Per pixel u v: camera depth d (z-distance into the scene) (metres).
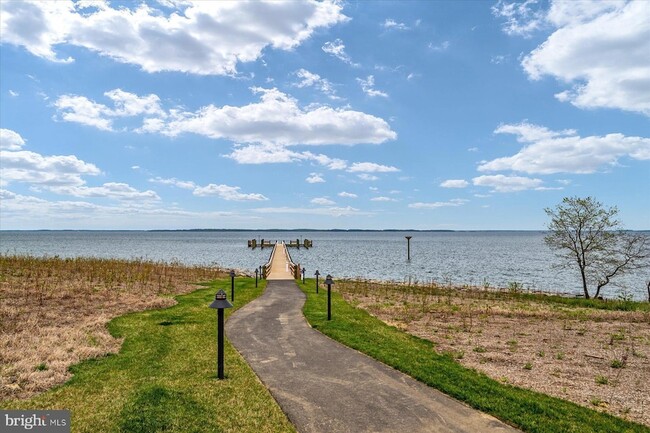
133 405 6.81
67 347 10.20
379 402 7.52
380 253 89.75
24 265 25.05
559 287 38.06
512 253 90.31
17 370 8.54
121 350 10.39
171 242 155.25
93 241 154.88
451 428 6.53
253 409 7.06
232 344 11.43
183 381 8.23
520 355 11.45
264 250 101.25
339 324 13.93
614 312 19.64
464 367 10.00
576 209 27.30
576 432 6.38
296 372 9.14
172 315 14.85
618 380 9.33
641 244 26.78
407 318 17.02
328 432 6.38
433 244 143.75
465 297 25.70
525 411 7.12
